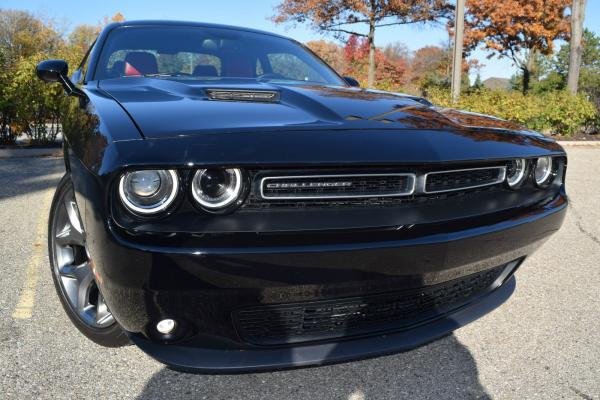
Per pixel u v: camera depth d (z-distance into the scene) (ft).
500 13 72.79
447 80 105.19
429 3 55.98
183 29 10.98
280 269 5.24
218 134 5.46
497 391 6.77
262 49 11.07
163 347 5.88
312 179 5.44
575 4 49.21
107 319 7.22
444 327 6.72
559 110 39.17
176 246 5.03
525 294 9.81
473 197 6.56
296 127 5.86
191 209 5.16
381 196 5.70
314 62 11.60
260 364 5.82
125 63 9.62
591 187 20.75
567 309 9.17
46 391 6.48
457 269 6.24
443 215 5.98
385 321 6.41
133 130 5.45
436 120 7.02
